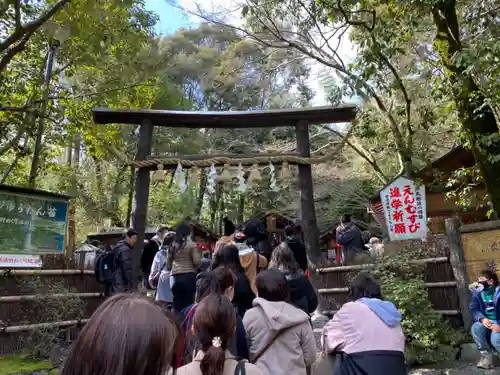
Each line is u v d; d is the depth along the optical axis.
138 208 6.96
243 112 7.07
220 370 1.66
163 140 15.12
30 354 4.88
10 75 8.69
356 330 2.71
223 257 3.86
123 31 7.59
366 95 7.90
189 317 2.70
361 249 6.73
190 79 17.66
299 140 7.17
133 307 1.02
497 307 4.34
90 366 0.93
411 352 4.76
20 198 5.36
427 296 5.18
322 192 17.81
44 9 7.01
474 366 4.57
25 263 5.29
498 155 5.66
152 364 0.95
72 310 5.55
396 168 13.73
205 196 21.47
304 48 9.36
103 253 6.06
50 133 9.32
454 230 5.43
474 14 7.35
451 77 6.52
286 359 2.67
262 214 17.00
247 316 2.82
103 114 7.07
